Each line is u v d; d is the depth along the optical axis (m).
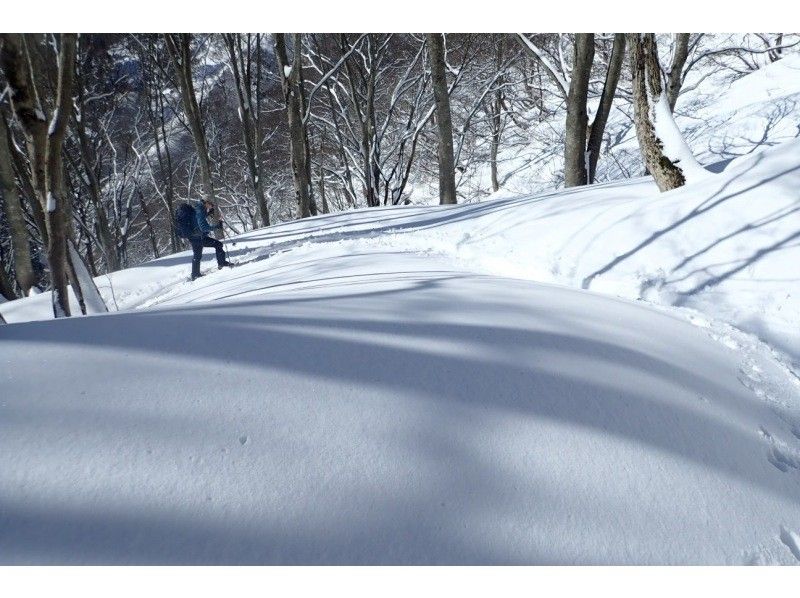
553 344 2.38
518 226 6.90
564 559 1.34
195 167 26.83
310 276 5.48
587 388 2.05
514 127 26.44
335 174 25.91
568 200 7.27
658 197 5.64
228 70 26.91
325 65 22.92
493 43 21.44
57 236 4.74
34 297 9.18
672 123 5.70
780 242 4.16
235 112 29.06
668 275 4.45
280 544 1.22
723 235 4.54
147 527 1.18
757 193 4.70
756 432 2.14
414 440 1.59
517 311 2.81
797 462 2.03
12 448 1.31
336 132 22.81
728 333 3.33
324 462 1.45
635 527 1.48
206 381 1.70
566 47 17.75
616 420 1.89
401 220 10.77
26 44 4.38
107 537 1.15
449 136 13.95
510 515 1.41
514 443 1.67
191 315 2.29
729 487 1.73
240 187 30.16
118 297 9.31
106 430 1.41
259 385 1.72
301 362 1.90
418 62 23.28
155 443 1.39
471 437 1.66
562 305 3.06
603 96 11.71
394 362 2.00
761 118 15.33
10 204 10.91
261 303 2.65
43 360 1.72
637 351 2.51
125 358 1.78
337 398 1.72
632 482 1.62
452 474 1.50
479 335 2.37
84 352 1.80
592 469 1.63
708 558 1.45
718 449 1.92
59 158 4.62
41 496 1.20
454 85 19.80
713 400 2.27
